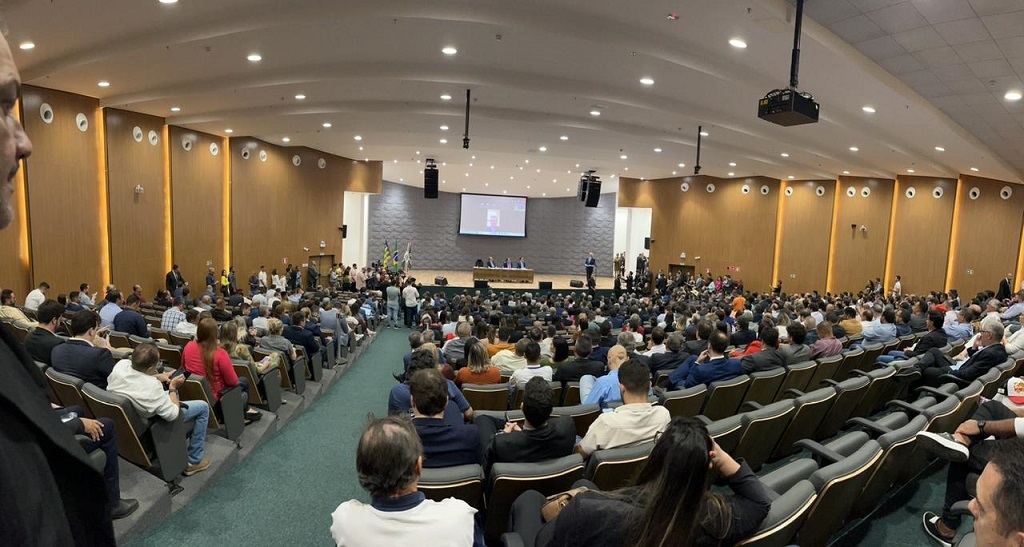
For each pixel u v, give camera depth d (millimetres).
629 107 10922
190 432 4113
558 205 31062
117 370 3604
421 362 3803
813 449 2801
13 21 6828
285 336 7121
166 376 4035
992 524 1210
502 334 7078
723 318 9258
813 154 14445
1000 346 4480
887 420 3357
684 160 17578
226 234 15930
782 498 1931
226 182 15844
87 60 8297
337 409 6418
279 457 4785
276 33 7363
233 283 15250
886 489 3160
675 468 1434
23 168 10094
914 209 18766
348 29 7305
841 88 8688
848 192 20078
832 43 6941
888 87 8273
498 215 30625
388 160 21500
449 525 1613
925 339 5793
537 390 2676
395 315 15102
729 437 3289
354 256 25125
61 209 10797
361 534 1597
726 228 22734
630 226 28000
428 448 2660
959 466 2980
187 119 13086
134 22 7188
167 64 8711
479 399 4348
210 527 3529
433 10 6875
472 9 6941
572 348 7230
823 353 5660
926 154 14336
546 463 2578
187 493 3891
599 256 30453
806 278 21094
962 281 18047
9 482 631
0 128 671
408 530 1589
